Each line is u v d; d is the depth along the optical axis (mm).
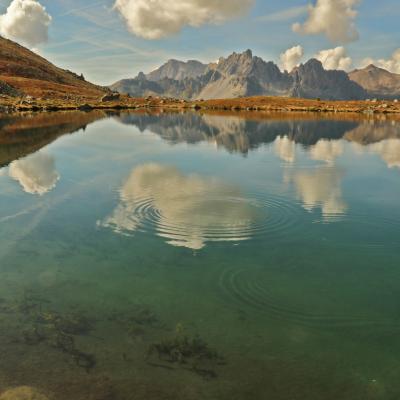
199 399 8141
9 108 122625
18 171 30766
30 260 14742
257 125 84000
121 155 40188
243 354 9555
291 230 17703
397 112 144000
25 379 8578
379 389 8484
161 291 12570
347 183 27188
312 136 61875
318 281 13195
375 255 15148
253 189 25125
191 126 79875
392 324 10820
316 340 10164
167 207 21062
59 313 11273
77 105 147625
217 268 14094
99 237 16984
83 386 8398
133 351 9609
